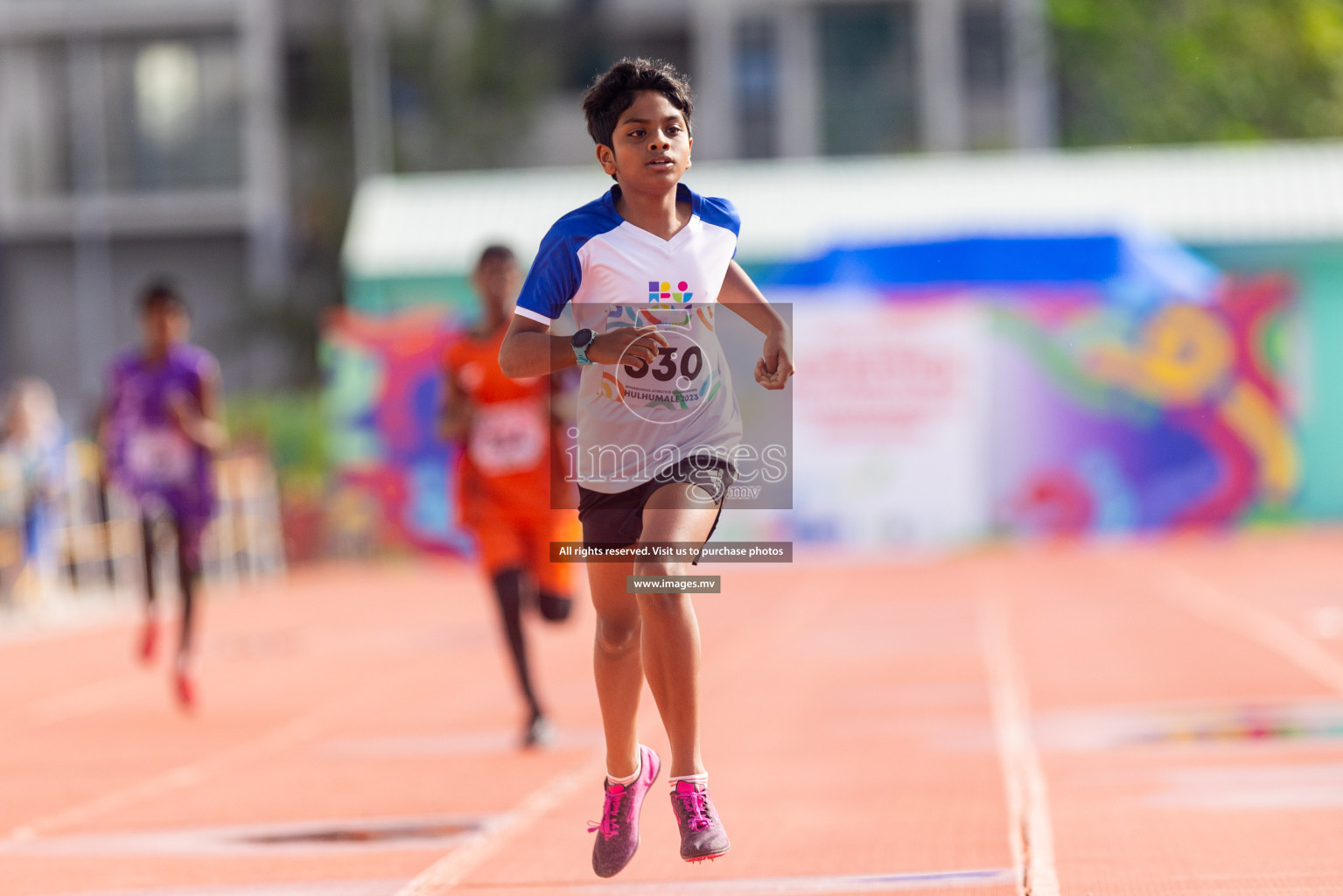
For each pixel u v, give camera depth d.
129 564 64.88
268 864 17.94
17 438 54.97
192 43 135.38
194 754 27.05
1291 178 87.38
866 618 46.59
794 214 88.00
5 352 136.38
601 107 14.25
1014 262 77.69
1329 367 79.06
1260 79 138.12
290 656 42.59
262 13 135.00
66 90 135.12
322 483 80.88
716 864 17.28
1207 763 22.53
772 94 139.00
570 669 37.50
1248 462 75.88
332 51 133.62
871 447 75.44
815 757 24.47
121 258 137.75
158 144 135.62
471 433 26.52
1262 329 75.75
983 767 22.97
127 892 16.72
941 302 75.56
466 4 139.38
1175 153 90.75
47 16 134.00
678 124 14.21
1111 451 75.75
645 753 15.12
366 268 86.75
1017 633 41.19
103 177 135.38
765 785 22.27
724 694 32.16
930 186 90.19
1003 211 87.19
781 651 39.19
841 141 137.62
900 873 16.45
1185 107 138.50
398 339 78.44
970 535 75.25
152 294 32.22
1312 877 15.61
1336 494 77.06
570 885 16.47
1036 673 33.47
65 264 136.88
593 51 141.38
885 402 75.44
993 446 76.06
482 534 26.55
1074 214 86.44
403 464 78.31
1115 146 141.50
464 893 16.19
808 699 30.92
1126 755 23.50
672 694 13.95
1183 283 77.00
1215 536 75.56
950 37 137.25
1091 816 19.23
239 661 41.97
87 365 136.50
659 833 19.30
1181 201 86.88
